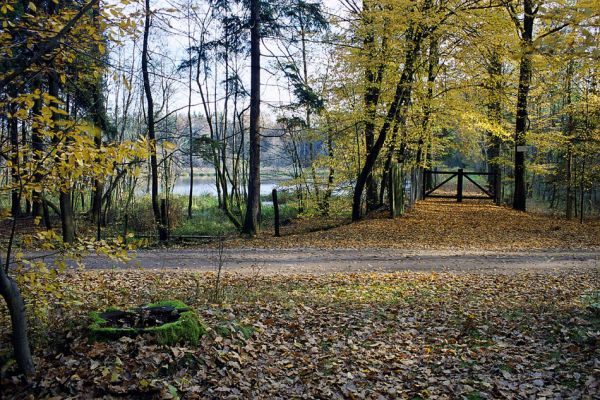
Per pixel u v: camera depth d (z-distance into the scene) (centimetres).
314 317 730
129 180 2492
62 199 1572
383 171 2169
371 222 1898
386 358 598
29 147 508
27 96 448
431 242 1547
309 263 1261
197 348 529
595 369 533
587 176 2238
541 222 1841
